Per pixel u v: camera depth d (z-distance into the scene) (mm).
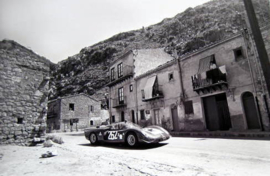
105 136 8922
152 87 17328
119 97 23281
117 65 24344
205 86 12766
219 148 6281
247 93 11297
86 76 87625
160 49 24141
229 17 52656
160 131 8258
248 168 3695
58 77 105000
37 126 10320
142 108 19234
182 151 6105
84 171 3807
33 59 10844
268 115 9883
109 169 3900
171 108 16266
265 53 2830
